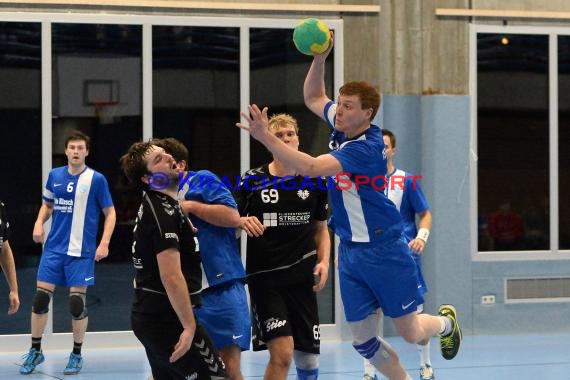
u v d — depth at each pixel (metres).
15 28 19.14
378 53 20.61
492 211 21.19
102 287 19.42
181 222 9.62
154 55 19.66
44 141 19.25
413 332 12.07
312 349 12.08
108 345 19.42
